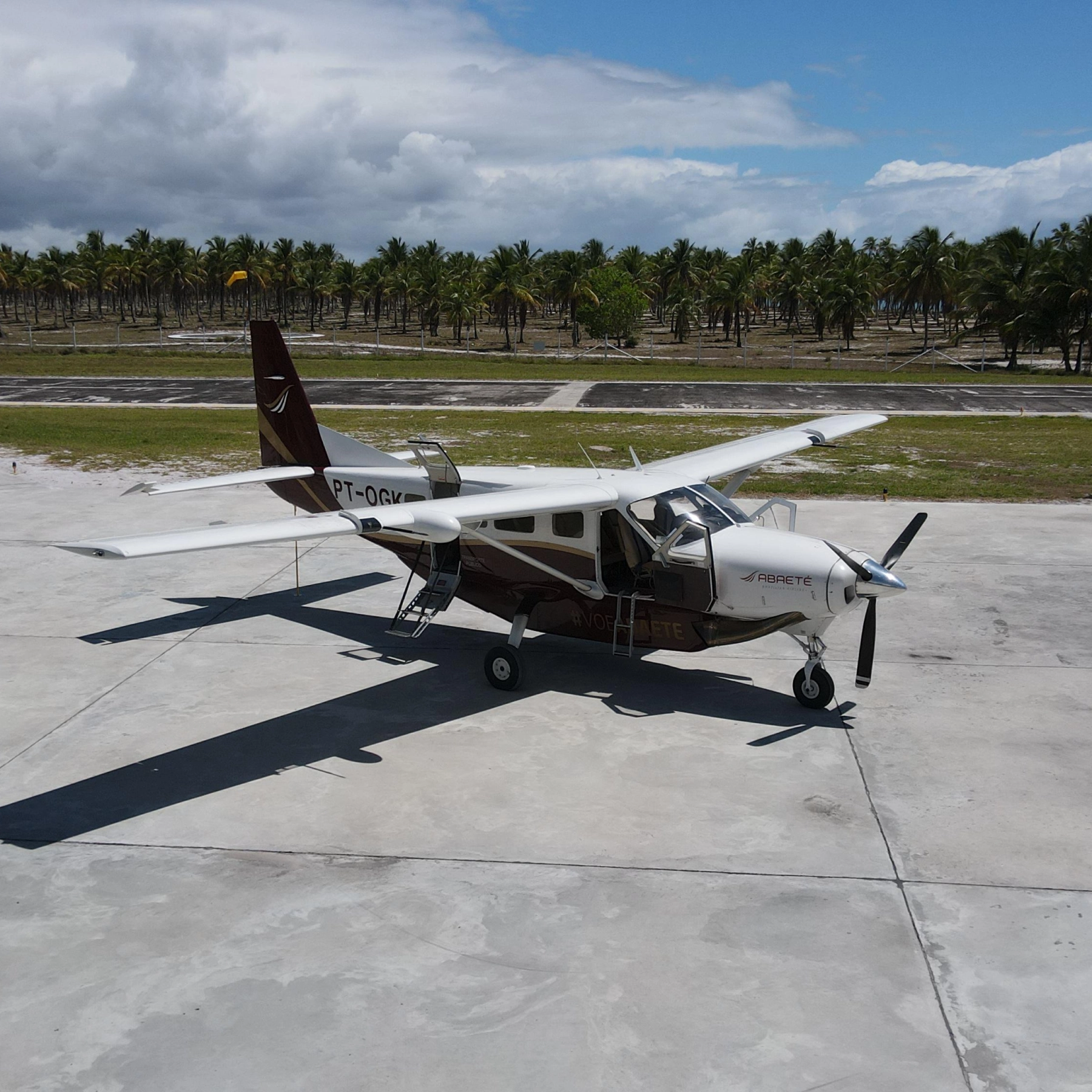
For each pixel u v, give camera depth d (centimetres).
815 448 2645
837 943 539
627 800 708
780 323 13300
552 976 511
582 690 932
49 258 13012
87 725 849
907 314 14850
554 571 941
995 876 607
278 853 636
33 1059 452
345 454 1175
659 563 884
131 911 571
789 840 652
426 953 530
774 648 1063
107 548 651
